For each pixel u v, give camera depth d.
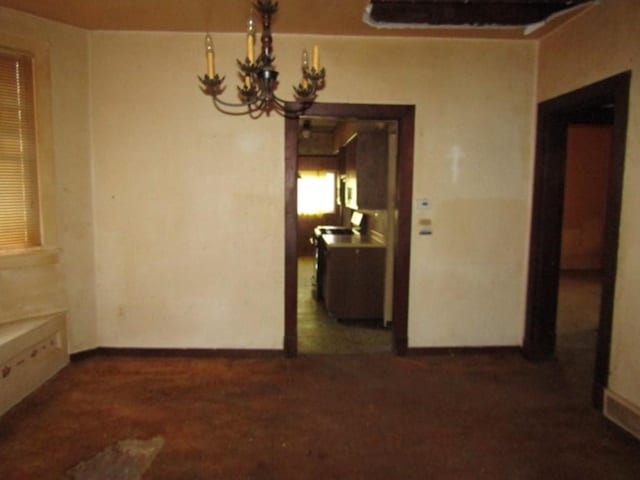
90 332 3.50
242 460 2.24
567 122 3.38
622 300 2.58
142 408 2.74
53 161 3.17
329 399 2.90
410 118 3.46
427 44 3.42
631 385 2.53
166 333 3.56
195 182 3.46
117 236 3.47
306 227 8.91
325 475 2.14
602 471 2.18
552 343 3.61
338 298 4.62
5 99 2.93
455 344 3.68
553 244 3.49
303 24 3.14
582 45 2.91
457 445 2.39
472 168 3.53
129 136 3.39
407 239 3.56
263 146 3.44
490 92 3.48
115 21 3.12
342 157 6.97
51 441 2.38
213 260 3.52
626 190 2.54
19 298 3.05
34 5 2.86
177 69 3.36
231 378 3.19
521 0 2.73
